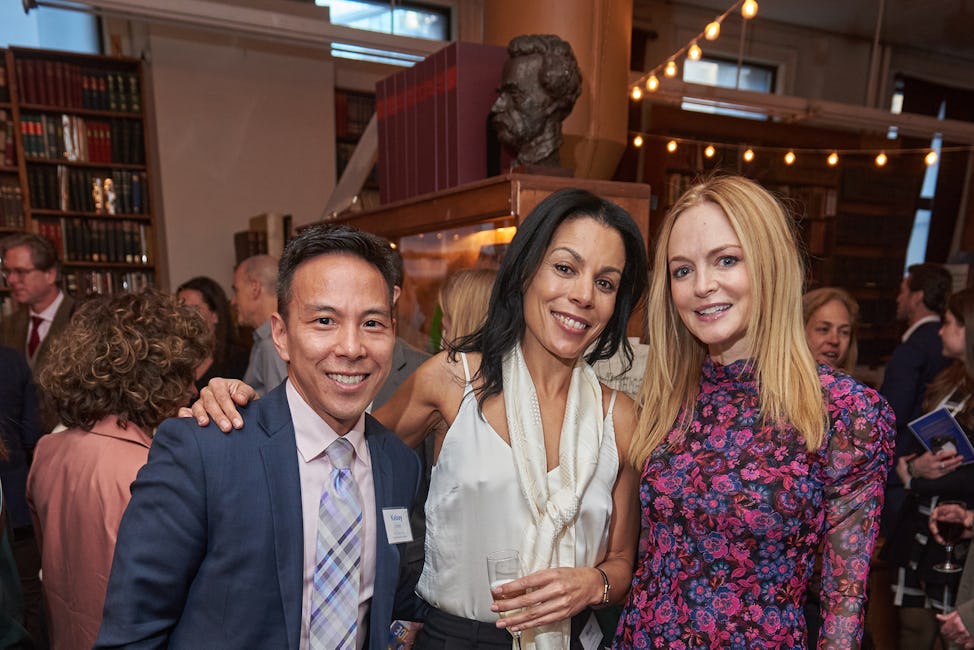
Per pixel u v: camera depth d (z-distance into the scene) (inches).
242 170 208.1
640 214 76.7
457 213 80.3
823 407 44.6
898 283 286.0
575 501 47.7
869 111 244.5
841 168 278.7
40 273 127.9
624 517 54.4
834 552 44.9
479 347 53.9
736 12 270.7
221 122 204.2
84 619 47.0
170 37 194.9
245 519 36.9
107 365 49.5
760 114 244.5
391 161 108.7
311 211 219.5
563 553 48.5
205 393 41.3
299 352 37.7
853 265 280.1
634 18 261.1
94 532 46.6
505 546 49.2
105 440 49.2
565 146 104.7
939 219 296.8
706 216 46.3
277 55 210.2
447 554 50.2
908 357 122.8
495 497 49.4
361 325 37.6
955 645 74.1
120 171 197.5
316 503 39.9
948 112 305.4
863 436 43.7
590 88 104.7
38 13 202.5
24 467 95.7
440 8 257.8
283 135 213.3
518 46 76.1
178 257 201.3
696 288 46.3
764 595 44.9
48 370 50.4
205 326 56.9
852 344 99.8
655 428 51.6
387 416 55.0
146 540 35.7
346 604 39.7
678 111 260.2
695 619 45.8
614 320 54.7
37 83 184.5
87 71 190.9
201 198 203.2
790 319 46.2
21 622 44.0
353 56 210.8
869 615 99.7
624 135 111.0
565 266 47.6
